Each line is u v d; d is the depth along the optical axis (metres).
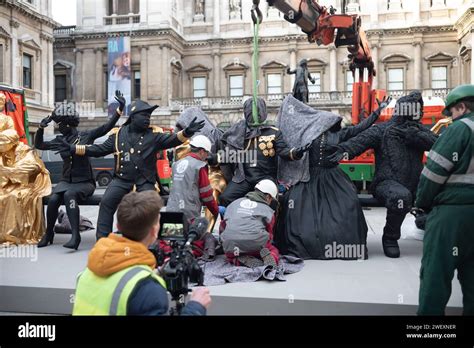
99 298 2.11
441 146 3.06
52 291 4.05
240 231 4.48
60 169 23.56
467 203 3.03
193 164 4.99
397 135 5.40
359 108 10.78
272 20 38.38
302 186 5.49
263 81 38.78
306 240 5.14
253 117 5.58
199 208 5.02
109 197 5.47
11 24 30.09
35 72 33.03
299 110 5.79
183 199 4.92
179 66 39.34
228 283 4.17
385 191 5.29
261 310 3.70
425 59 36.19
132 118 5.64
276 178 5.69
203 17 40.44
